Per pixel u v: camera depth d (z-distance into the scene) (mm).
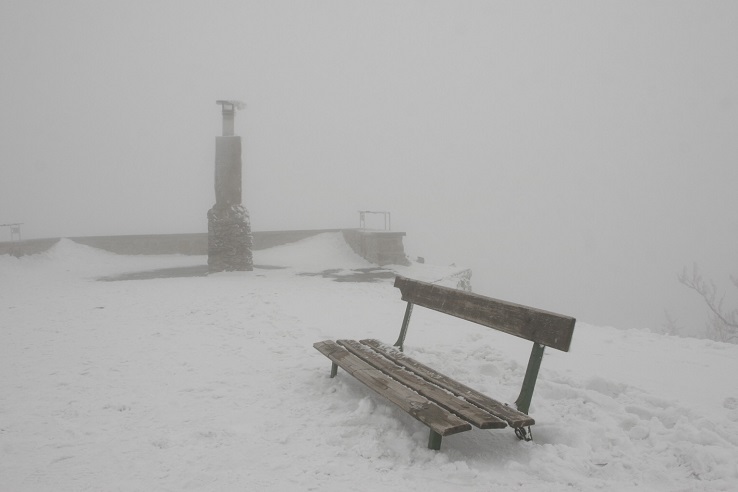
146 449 3268
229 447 3281
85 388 4578
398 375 3785
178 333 6812
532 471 2898
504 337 6621
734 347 6043
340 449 3232
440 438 3168
